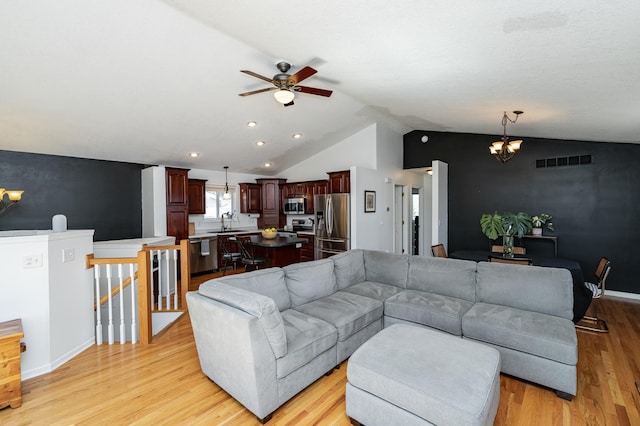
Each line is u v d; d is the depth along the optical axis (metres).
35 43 2.65
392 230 6.92
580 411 2.05
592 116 3.51
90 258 3.03
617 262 4.75
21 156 4.60
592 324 3.56
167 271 4.08
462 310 2.79
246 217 7.86
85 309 2.98
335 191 6.29
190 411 2.05
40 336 2.49
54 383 2.36
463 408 1.52
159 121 4.39
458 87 3.28
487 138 5.96
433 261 3.43
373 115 5.83
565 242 5.13
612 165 4.77
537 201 5.39
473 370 1.76
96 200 5.37
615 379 2.42
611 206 4.79
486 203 5.95
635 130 3.85
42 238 2.50
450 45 2.33
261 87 3.93
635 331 3.35
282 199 7.91
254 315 1.96
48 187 4.84
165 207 5.78
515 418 1.98
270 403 1.98
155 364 2.66
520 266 2.96
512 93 3.18
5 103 3.37
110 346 3.04
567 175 5.12
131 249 4.09
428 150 6.79
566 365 2.16
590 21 1.73
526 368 2.33
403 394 1.69
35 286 2.47
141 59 3.10
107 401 2.14
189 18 2.61
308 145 6.63
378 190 6.41
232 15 2.35
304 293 3.06
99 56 2.95
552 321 2.46
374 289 3.43
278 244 4.99
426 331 2.27
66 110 3.71
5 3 2.25
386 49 2.59
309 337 2.29
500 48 2.24
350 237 5.90
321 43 2.64
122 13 2.51
